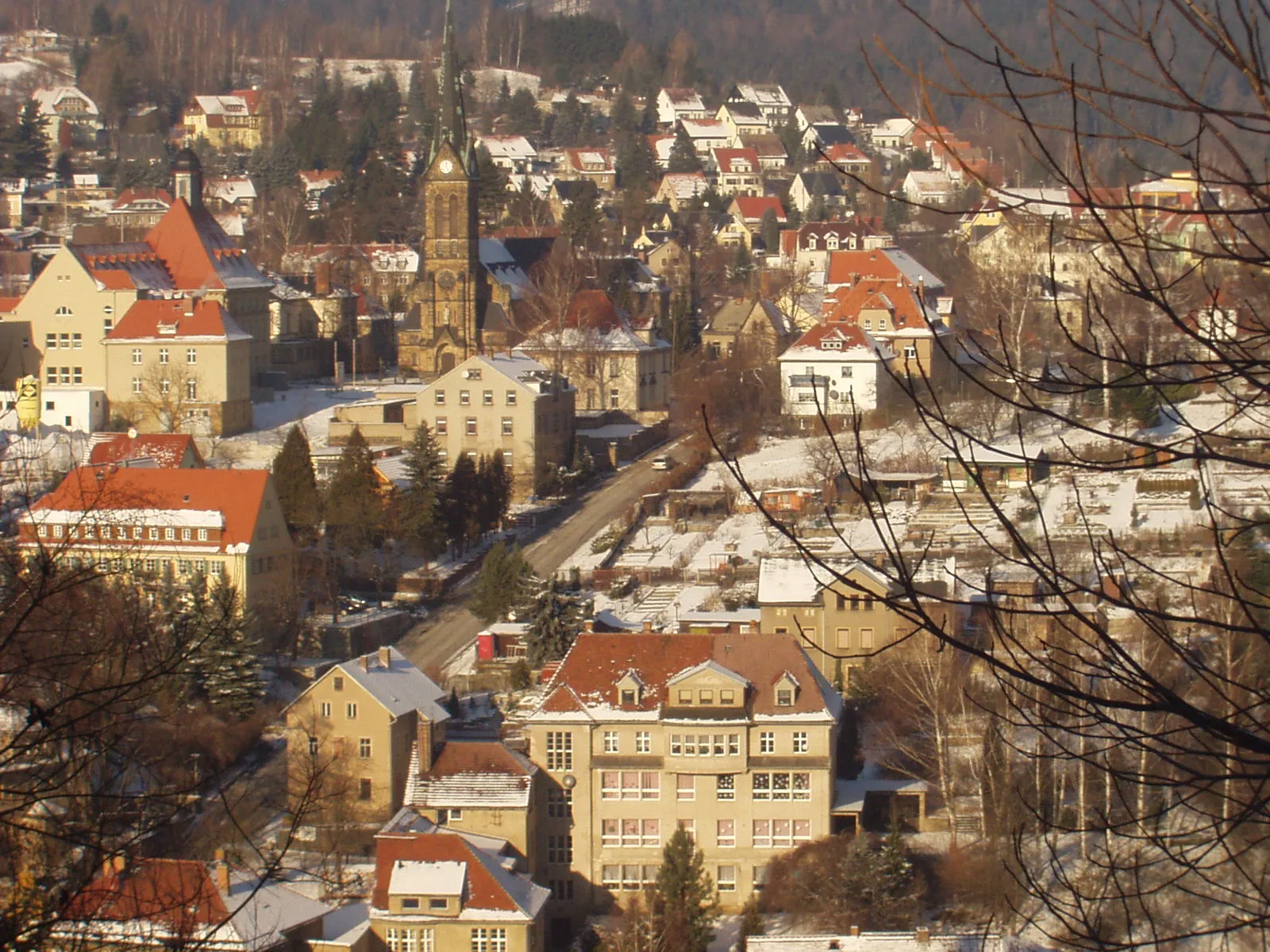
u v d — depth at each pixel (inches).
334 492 6348.4
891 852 3651.6
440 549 6422.2
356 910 3659.0
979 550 5088.6
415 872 3654.0
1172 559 4874.5
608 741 4143.7
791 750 4087.1
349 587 6240.2
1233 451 4653.1
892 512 6082.7
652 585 5885.8
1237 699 2057.1
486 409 7613.2
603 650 4291.3
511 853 4018.2
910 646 4276.6
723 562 5900.6
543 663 5191.9
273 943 3233.3
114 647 1416.1
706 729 4082.2
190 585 4771.2
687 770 4094.5
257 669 4596.5
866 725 4367.6
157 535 5580.7
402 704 4333.2
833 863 3720.5
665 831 4126.5
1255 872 3004.4
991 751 3491.6
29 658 1230.3
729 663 4227.4
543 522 7042.3
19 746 1248.8
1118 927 2962.6
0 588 1317.7
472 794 4060.0
